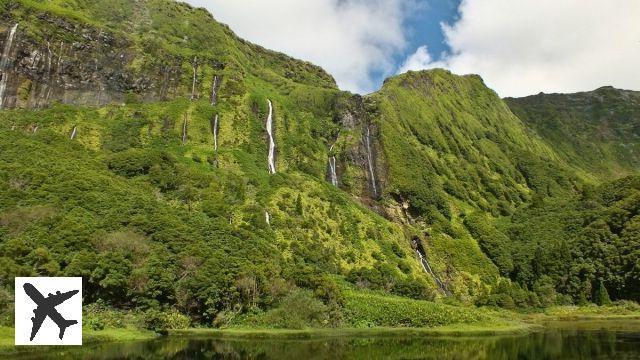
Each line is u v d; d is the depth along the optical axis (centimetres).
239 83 19812
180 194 12038
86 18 18950
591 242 16088
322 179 17612
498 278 16025
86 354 5178
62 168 10888
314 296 9100
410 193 17900
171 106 16925
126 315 7294
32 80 15812
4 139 12444
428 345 6944
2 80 15262
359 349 6344
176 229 9481
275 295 8731
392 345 6844
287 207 13662
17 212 8444
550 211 19925
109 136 14800
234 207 12588
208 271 8369
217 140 16725
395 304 9856
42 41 16338
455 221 18325
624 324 10569
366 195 18050
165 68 18912
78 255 7494
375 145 19838
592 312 13462
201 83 19250
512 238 18688
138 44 19125
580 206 19062
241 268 8669
